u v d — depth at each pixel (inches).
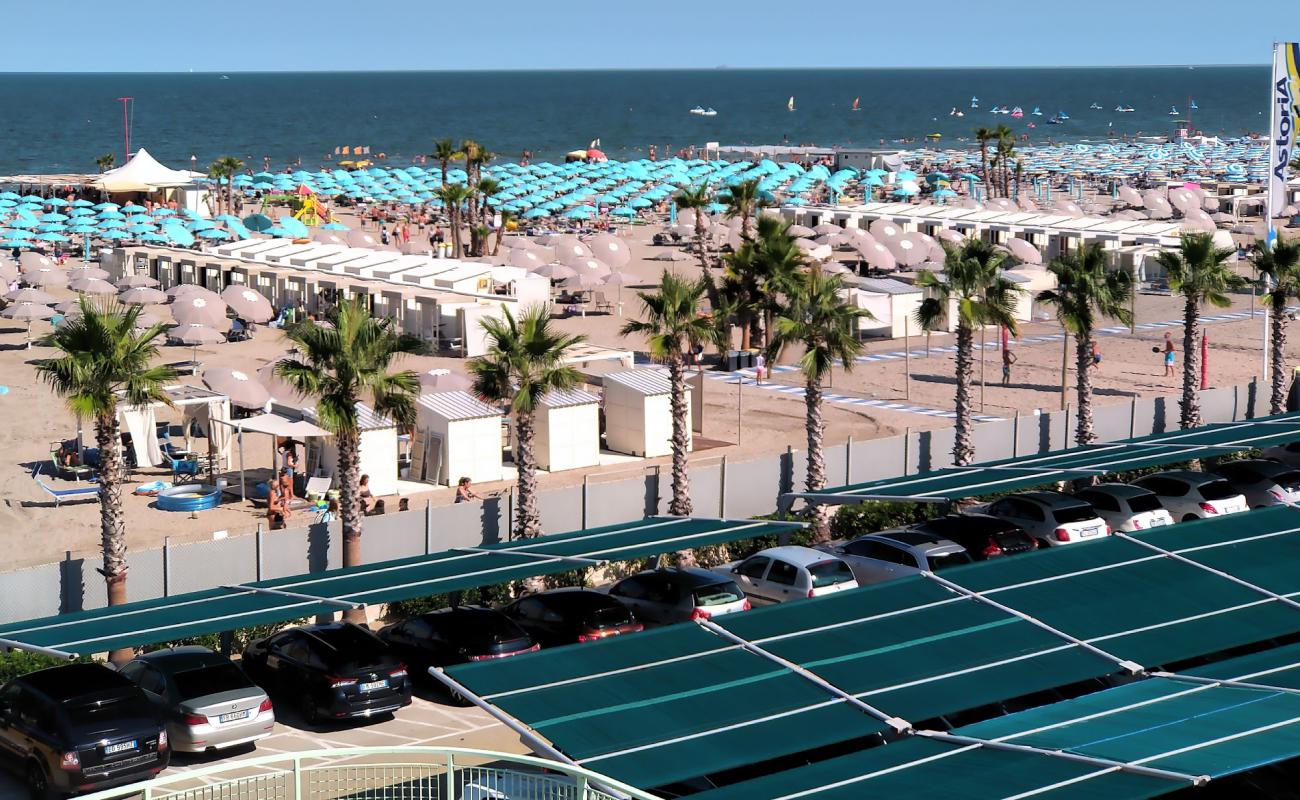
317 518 1459.2
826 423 1905.8
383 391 1160.2
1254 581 869.2
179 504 1491.1
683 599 1021.8
